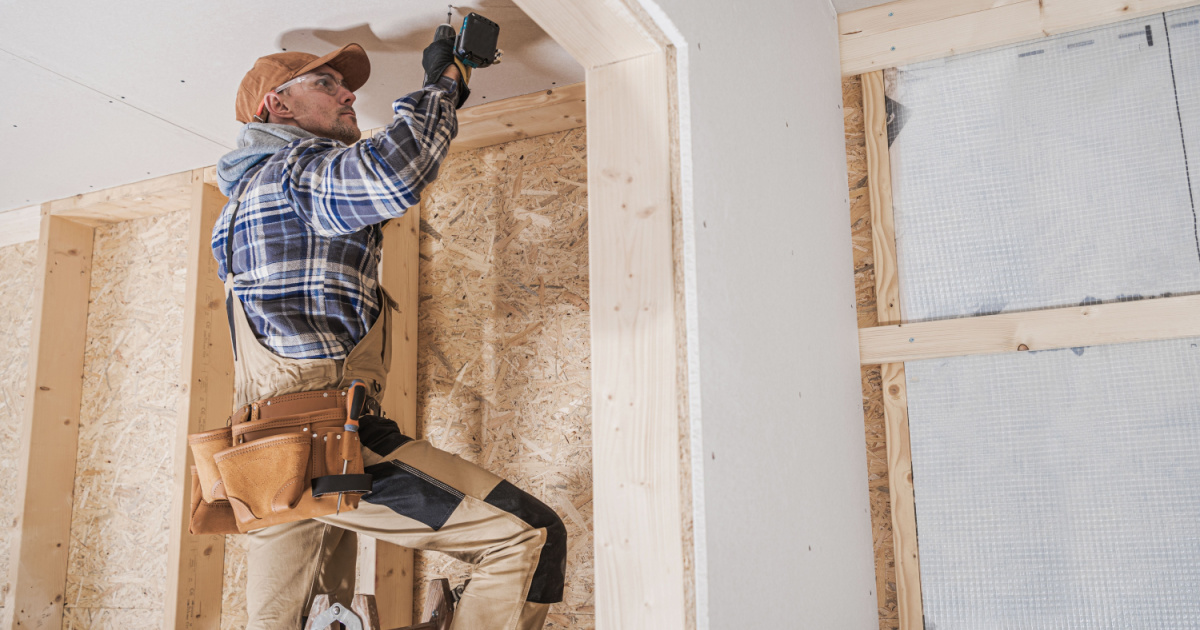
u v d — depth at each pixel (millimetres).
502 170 2592
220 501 1444
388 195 1365
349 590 1736
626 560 1146
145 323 2951
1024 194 2004
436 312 2584
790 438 1531
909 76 2168
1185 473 1774
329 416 1382
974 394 1979
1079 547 1831
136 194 2865
